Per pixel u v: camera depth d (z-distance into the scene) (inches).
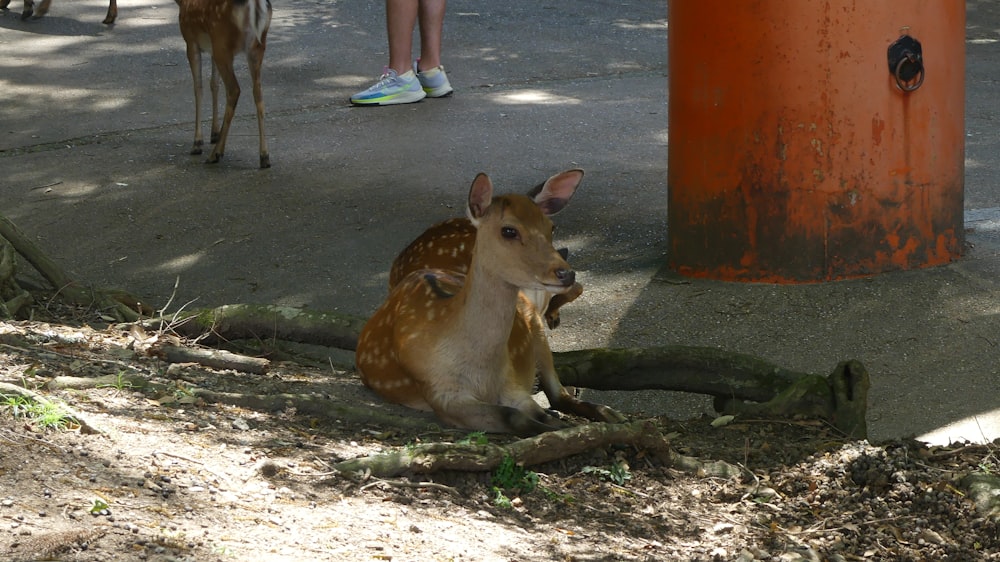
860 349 350.3
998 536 225.1
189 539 167.0
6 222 366.6
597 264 429.1
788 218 395.5
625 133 602.5
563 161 551.8
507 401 267.4
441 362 260.7
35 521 162.7
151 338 323.9
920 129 398.3
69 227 458.0
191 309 385.1
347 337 339.0
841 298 384.2
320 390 286.8
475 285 254.7
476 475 224.1
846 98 387.9
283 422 248.2
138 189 503.5
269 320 340.5
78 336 310.7
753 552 208.7
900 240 401.7
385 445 239.0
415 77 669.9
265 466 205.0
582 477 235.5
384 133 601.6
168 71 727.1
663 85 713.0
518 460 227.8
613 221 472.4
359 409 259.6
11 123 608.4
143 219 469.4
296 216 474.3
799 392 285.6
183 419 234.1
